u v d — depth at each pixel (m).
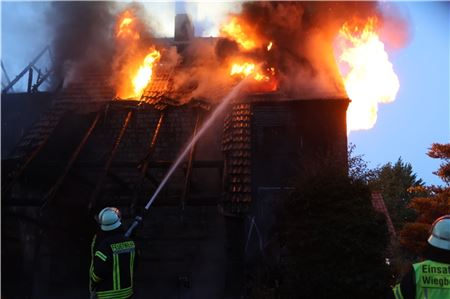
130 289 4.81
